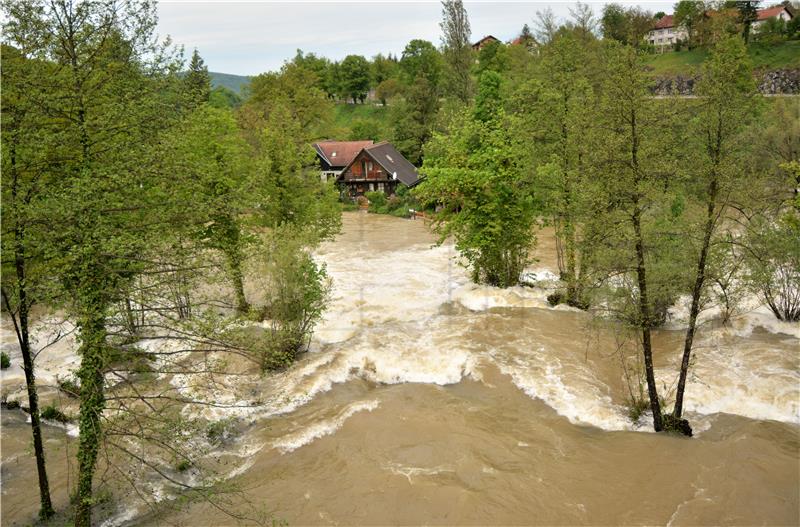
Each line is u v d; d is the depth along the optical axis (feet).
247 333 49.34
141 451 50.34
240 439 53.78
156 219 38.09
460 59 224.74
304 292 69.67
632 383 61.52
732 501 43.16
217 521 42.91
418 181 197.47
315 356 69.82
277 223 84.33
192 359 67.51
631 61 46.75
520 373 64.54
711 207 48.55
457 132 95.04
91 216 35.35
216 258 46.91
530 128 86.69
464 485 46.06
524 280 97.76
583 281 57.16
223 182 73.31
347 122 323.57
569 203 78.64
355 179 192.95
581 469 47.75
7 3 36.99
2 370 67.56
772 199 67.97
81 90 38.50
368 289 96.17
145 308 37.68
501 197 88.53
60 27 38.24
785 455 48.16
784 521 41.06
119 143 38.52
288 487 46.62
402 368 67.05
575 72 86.99
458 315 83.66
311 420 56.54
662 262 50.39
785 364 61.98
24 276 38.55
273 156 85.81
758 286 64.08
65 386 54.03
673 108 47.39
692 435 52.08
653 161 46.68
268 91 247.29
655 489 44.91
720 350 66.64
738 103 46.96
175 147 42.42
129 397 38.88
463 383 64.54
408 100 225.15
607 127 49.88
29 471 48.96
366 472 48.01
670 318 77.15
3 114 36.81
